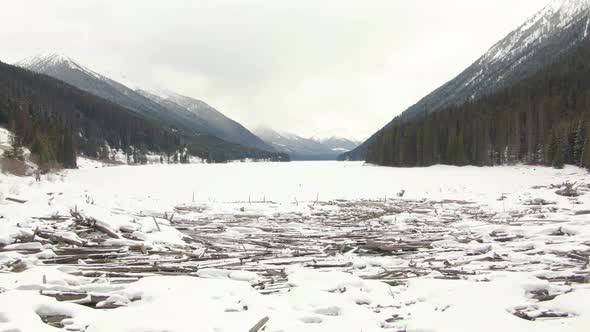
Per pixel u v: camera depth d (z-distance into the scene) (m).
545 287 7.67
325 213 21.45
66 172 52.09
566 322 5.88
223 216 19.58
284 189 35.41
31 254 9.84
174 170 61.81
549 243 12.45
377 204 24.92
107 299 6.76
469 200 27.16
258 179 44.88
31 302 6.06
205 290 7.18
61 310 6.11
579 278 8.65
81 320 5.85
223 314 6.07
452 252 12.11
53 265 9.02
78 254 10.15
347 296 7.37
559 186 31.56
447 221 18.44
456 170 56.28
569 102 67.50
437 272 9.52
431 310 6.72
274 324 5.84
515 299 6.92
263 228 16.27
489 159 60.66
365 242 13.15
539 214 18.84
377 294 7.72
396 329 5.95
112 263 9.59
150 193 30.59
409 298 7.53
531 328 5.63
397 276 9.29
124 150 121.25
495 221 17.64
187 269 9.22
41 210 14.38
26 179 31.03
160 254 10.87
